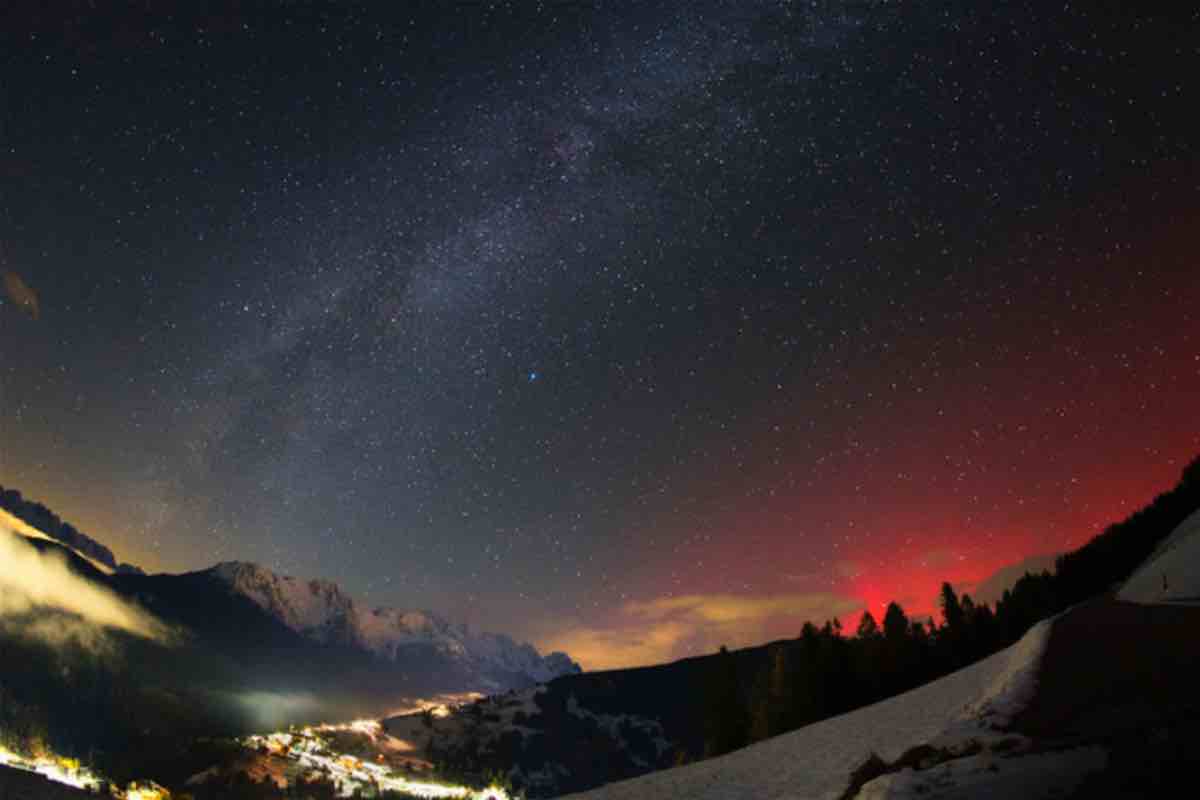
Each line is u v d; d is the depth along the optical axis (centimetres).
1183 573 3891
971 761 2030
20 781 3981
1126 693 2275
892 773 2155
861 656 8419
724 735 9256
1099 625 3166
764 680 9656
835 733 4284
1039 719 2219
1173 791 1565
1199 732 1827
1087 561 7012
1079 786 1684
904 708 4266
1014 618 7250
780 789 3462
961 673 4591
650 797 4003
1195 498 6562
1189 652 2561
